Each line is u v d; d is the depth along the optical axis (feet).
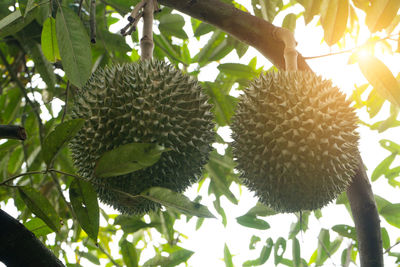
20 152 5.97
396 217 5.39
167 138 4.60
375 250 4.99
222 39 5.66
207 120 4.78
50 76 5.36
